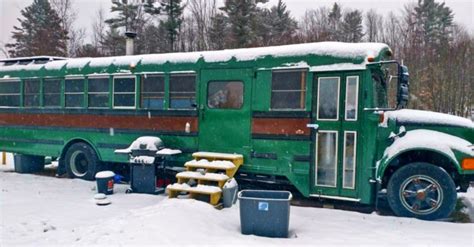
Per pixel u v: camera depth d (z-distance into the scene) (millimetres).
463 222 6180
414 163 6312
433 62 21672
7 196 7637
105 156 8922
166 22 28953
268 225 5109
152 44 29578
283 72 7094
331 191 6668
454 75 20484
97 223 5684
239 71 7469
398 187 6336
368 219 6043
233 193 6785
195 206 6066
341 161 6590
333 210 6543
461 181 6730
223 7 27219
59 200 7320
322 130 6750
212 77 7719
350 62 6559
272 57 7188
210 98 7758
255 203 5164
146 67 8406
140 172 7891
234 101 7539
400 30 32562
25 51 30219
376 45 6688
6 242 4891
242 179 7676
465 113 20172
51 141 9711
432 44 26484
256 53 7355
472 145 6332
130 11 31109
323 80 6773
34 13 32969
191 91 7949
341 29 34844
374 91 6738
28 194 7820
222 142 7625
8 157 14617
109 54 29500
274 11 31656
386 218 6109
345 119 6578
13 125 10344
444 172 6133
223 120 7605
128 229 5098
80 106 9281
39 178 9562
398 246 4742
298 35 27344
